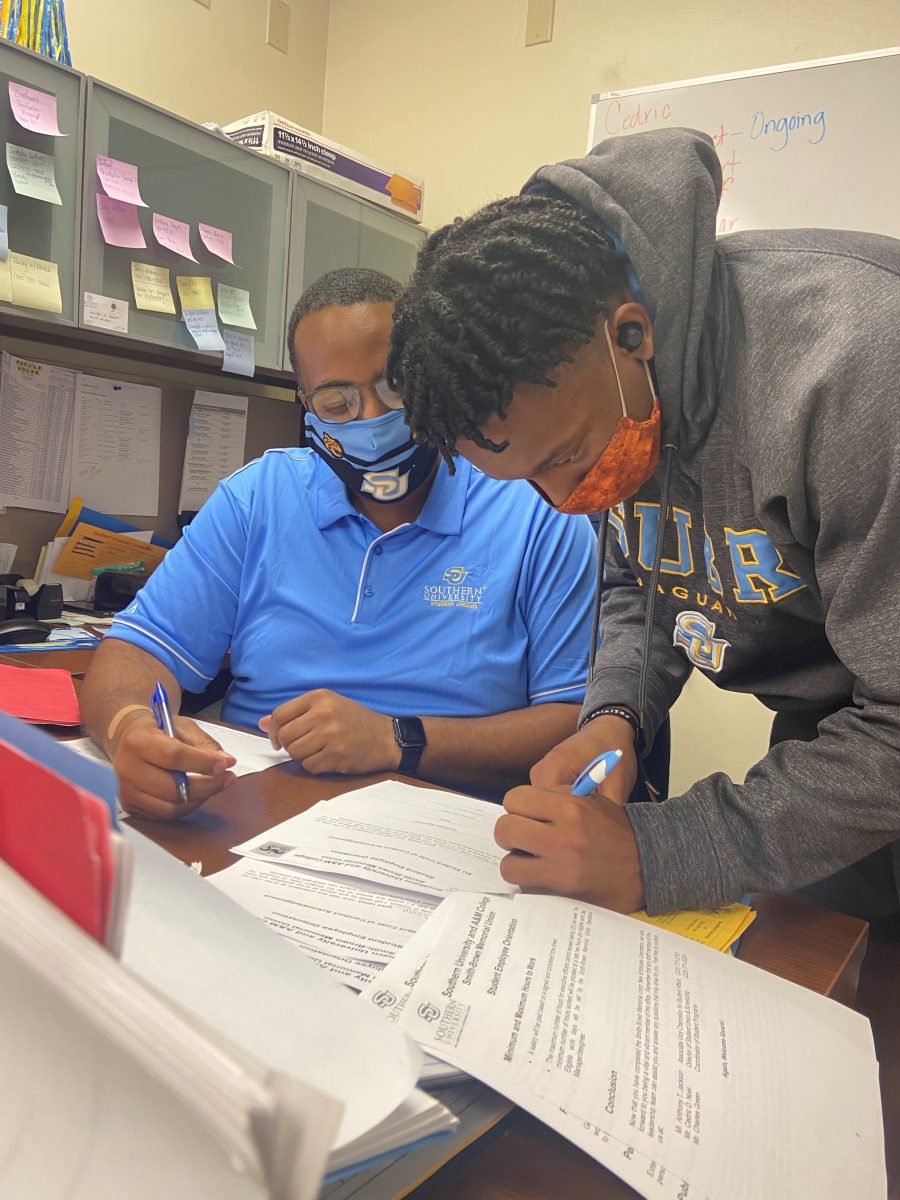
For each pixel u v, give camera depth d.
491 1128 0.38
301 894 0.57
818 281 0.61
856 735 0.59
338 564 1.15
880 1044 0.53
